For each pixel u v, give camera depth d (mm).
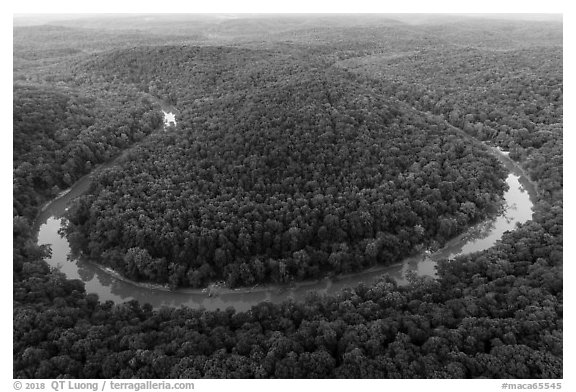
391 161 145875
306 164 141125
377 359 80438
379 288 100250
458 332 85875
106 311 98812
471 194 137625
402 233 121688
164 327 92562
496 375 78438
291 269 113250
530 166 159750
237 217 120312
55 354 84875
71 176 154875
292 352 81875
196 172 140375
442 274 109438
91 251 119625
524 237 116750
